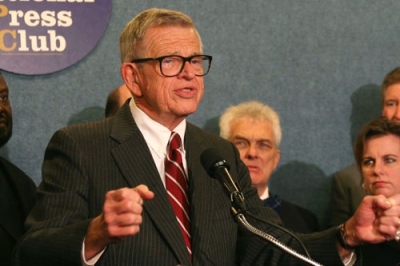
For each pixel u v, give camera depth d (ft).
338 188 17.81
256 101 17.84
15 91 17.30
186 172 10.88
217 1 18.43
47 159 10.77
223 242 10.55
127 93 16.14
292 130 18.85
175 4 18.20
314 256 10.50
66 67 17.46
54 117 17.53
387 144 13.78
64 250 9.34
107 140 10.67
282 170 18.84
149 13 11.01
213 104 18.40
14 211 14.42
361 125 19.11
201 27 18.35
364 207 9.77
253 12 18.60
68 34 17.42
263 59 18.66
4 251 13.78
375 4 19.16
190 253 10.31
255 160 16.48
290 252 9.06
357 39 19.10
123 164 10.45
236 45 18.53
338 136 19.06
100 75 17.75
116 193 8.46
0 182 14.55
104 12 17.61
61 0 17.35
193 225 10.41
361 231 9.86
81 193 10.23
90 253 9.21
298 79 18.86
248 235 11.17
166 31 10.77
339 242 10.32
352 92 19.10
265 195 16.92
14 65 17.15
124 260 9.94
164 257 10.05
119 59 17.87
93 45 17.53
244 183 11.40
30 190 15.03
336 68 19.03
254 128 16.56
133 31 11.01
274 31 18.72
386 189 13.65
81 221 9.66
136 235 10.05
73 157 10.41
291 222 16.74
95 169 10.37
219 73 18.45
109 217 8.43
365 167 13.99
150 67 10.71
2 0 17.03
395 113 16.99
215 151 9.91
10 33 17.10
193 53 10.78
